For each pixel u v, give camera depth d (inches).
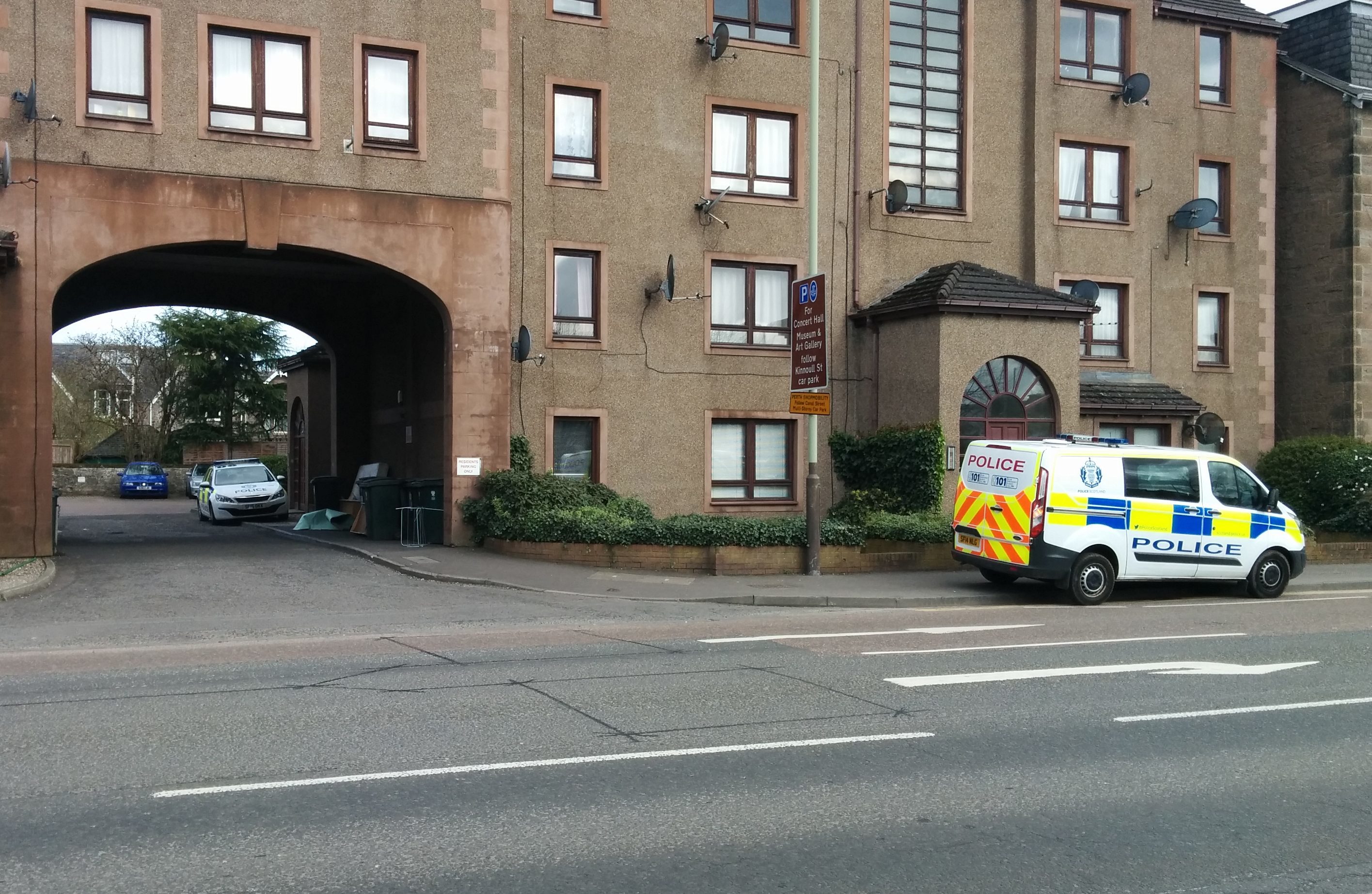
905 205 907.4
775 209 885.2
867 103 919.7
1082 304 856.9
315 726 302.2
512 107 810.8
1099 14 999.6
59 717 311.7
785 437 894.4
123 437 2295.8
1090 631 498.9
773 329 891.4
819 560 701.3
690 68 861.8
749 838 218.5
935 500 818.8
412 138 764.6
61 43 679.7
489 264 777.6
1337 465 919.0
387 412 997.2
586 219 829.8
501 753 275.6
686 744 287.1
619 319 838.5
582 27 831.1
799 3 895.7
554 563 708.7
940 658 419.8
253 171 721.0
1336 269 1046.4
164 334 2156.7
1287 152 1092.5
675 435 852.6
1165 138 1015.0
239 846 209.5
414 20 761.0
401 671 385.1
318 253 746.8
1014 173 967.6
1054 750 288.2
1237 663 415.5
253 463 1236.5
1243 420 1042.1
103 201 685.3
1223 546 644.1
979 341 834.8
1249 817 237.8
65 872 195.6
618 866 202.2
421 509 794.8
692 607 581.9
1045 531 602.2
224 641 460.4
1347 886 200.1
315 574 668.7
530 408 812.6
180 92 703.7
